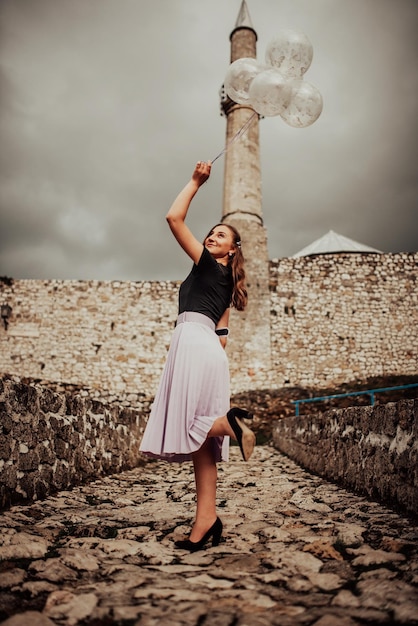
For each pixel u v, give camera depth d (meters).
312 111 2.35
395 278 16.84
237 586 1.50
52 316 16.75
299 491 3.78
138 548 1.99
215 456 2.09
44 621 1.21
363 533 2.21
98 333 16.64
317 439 5.19
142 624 1.20
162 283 17.12
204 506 2.02
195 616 1.25
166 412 2.06
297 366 15.93
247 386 15.54
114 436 5.60
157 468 6.59
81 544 2.05
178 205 2.13
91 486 4.26
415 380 14.86
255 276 16.53
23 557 1.84
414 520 2.46
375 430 3.24
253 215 17.22
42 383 15.58
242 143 18.06
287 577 1.59
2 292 16.81
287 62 2.35
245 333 15.97
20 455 3.06
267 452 8.41
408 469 2.65
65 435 3.95
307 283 16.75
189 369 2.00
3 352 16.41
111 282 17.09
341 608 1.30
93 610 1.29
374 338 16.30
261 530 2.34
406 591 1.39
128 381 16.27
